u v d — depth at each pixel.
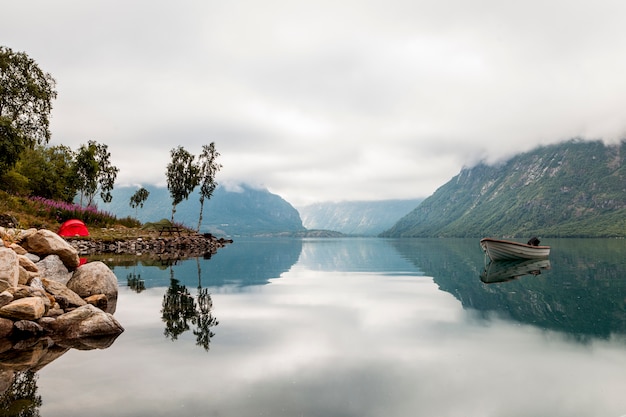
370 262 35.53
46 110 47.84
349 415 5.24
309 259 39.50
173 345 8.57
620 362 7.44
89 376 6.69
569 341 8.90
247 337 9.24
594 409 5.45
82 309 10.09
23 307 9.58
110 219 55.06
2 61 43.91
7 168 39.22
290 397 5.82
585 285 18.67
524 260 36.50
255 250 57.94
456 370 7.00
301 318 11.35
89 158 66.31
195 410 5.37
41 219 37.56
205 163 77.94
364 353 8.02
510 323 10.74
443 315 11.82
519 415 5.28
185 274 22.53
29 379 6.55
